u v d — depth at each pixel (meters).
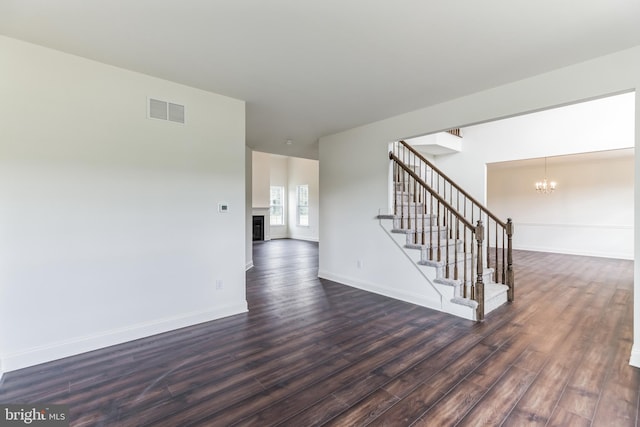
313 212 11.51
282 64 2.61
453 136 7.15
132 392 2.03
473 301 3.32
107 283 2.67
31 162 2.34
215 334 2.95
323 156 5.25
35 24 2.05
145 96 2.84
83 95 2.54
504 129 6.78
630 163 7.02
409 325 3.19
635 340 2.35
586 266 6.28
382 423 1.74
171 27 2.07
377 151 4.31
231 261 3.46
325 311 3.62
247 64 2.61
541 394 2.01
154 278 2.93
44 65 2.38
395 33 2.12
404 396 1.99
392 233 4.13
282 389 2.07
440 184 7.33
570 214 7.88
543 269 5.99
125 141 2.75
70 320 2.51
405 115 3.91
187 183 3.12
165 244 2.99
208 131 3.25
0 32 2.16
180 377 2.21
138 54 2.46
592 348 2.65
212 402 1.93
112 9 1.87
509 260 4.01
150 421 1.76
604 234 7.39
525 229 8.62
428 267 3.75
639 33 2.11
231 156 3.43
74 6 1.84
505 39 2.20
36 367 2.32
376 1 1.78
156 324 2.94
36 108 2.36
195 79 2.93
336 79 2.90
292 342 2.79
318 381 2.16
